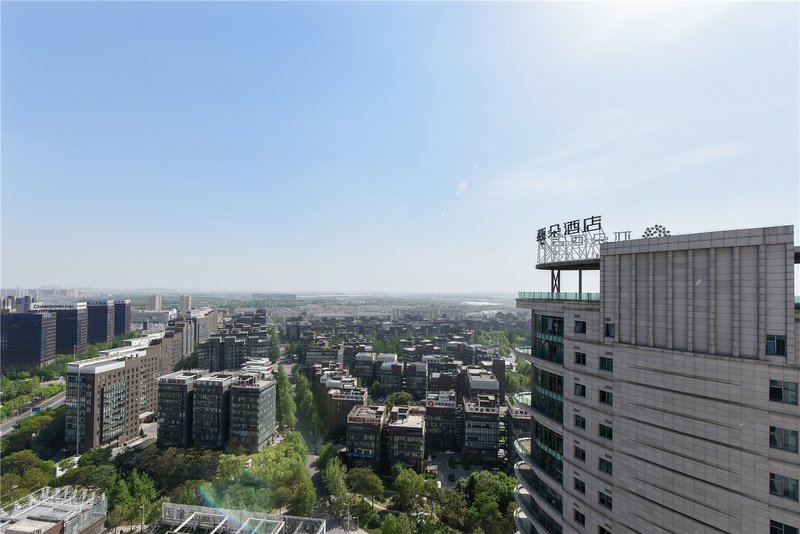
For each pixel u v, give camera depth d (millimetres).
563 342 67375
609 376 58344
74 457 165625
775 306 44531
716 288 48781
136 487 125688
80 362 185500
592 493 60125
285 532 75000
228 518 75812
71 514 87312
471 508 117562
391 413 179625
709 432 48188
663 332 53062
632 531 54375
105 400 179625
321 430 194250
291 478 136000
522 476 78812
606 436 58750
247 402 175250
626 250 56906
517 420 161000
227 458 146375
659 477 52156
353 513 128875
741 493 45688
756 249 45875
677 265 52062
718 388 47719
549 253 76125
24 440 177375
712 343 48656
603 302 59688
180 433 177875
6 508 96500
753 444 45156
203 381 178250
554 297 71625
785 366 43406
